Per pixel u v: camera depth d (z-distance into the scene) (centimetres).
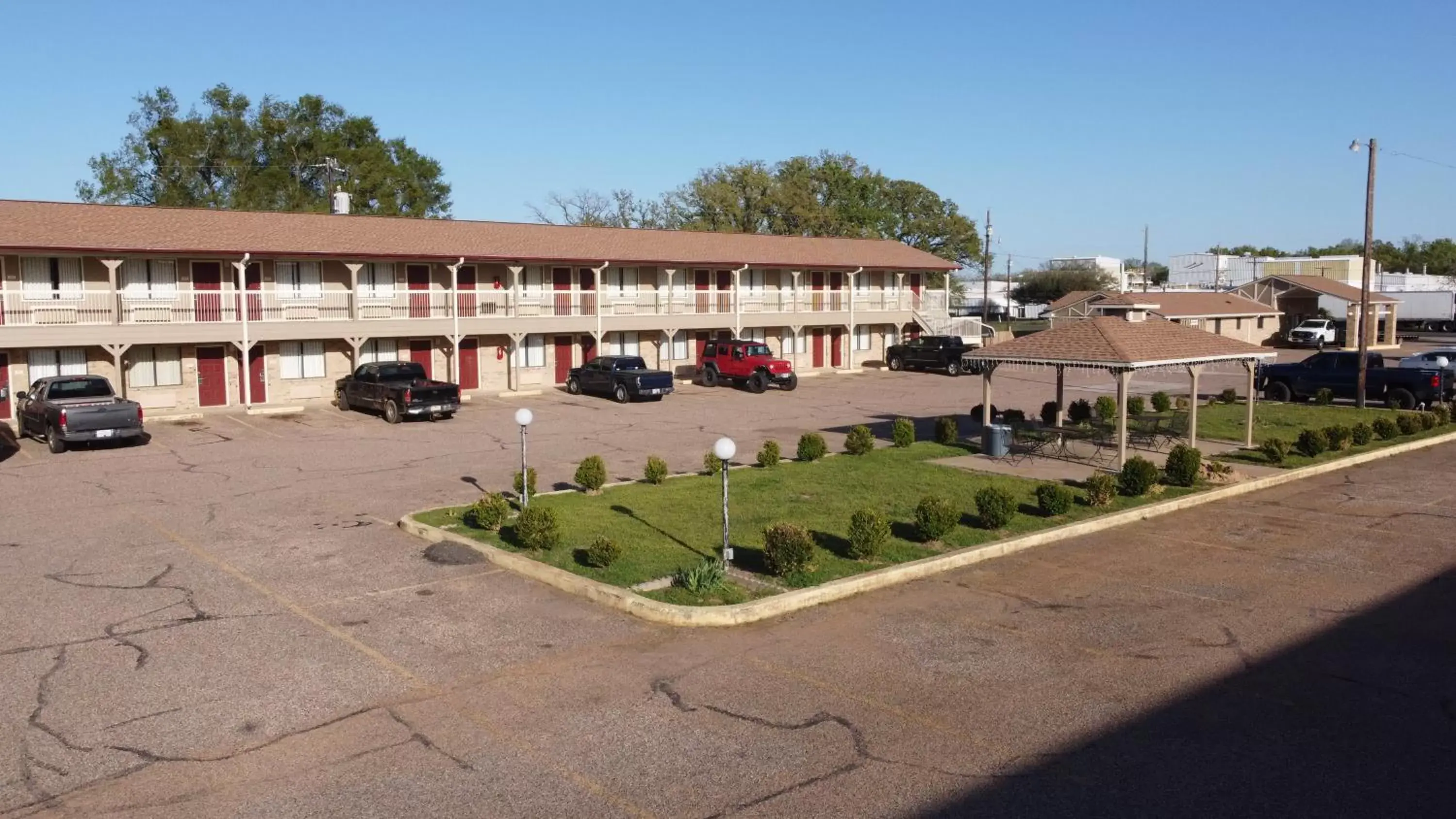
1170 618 1165
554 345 3984
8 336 2666
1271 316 6738
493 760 803
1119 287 8831
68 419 2325
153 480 2034
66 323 2850
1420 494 1895
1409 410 3272
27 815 718
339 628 1125
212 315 3153
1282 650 1053
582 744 831
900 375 4703
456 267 3528
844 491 1881
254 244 3181
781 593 1214
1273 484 1998
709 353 4103
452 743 835
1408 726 862
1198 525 1652
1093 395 3875
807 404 3506
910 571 1334
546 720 881
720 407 3406
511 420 3042
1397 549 1484
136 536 1552
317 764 798
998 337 6156
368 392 3058
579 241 4128
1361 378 3288
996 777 770
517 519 1535
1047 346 2245
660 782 766
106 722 876
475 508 1565
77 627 1125
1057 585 1302
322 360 3400
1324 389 3475
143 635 1098
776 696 933
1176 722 870
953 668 1004
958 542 1480
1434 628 1123
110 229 3034
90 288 2989
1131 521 1681
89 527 1611
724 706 910
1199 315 6116
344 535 1561
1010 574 1355
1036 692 940
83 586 1284
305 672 992
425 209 6731
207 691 944
